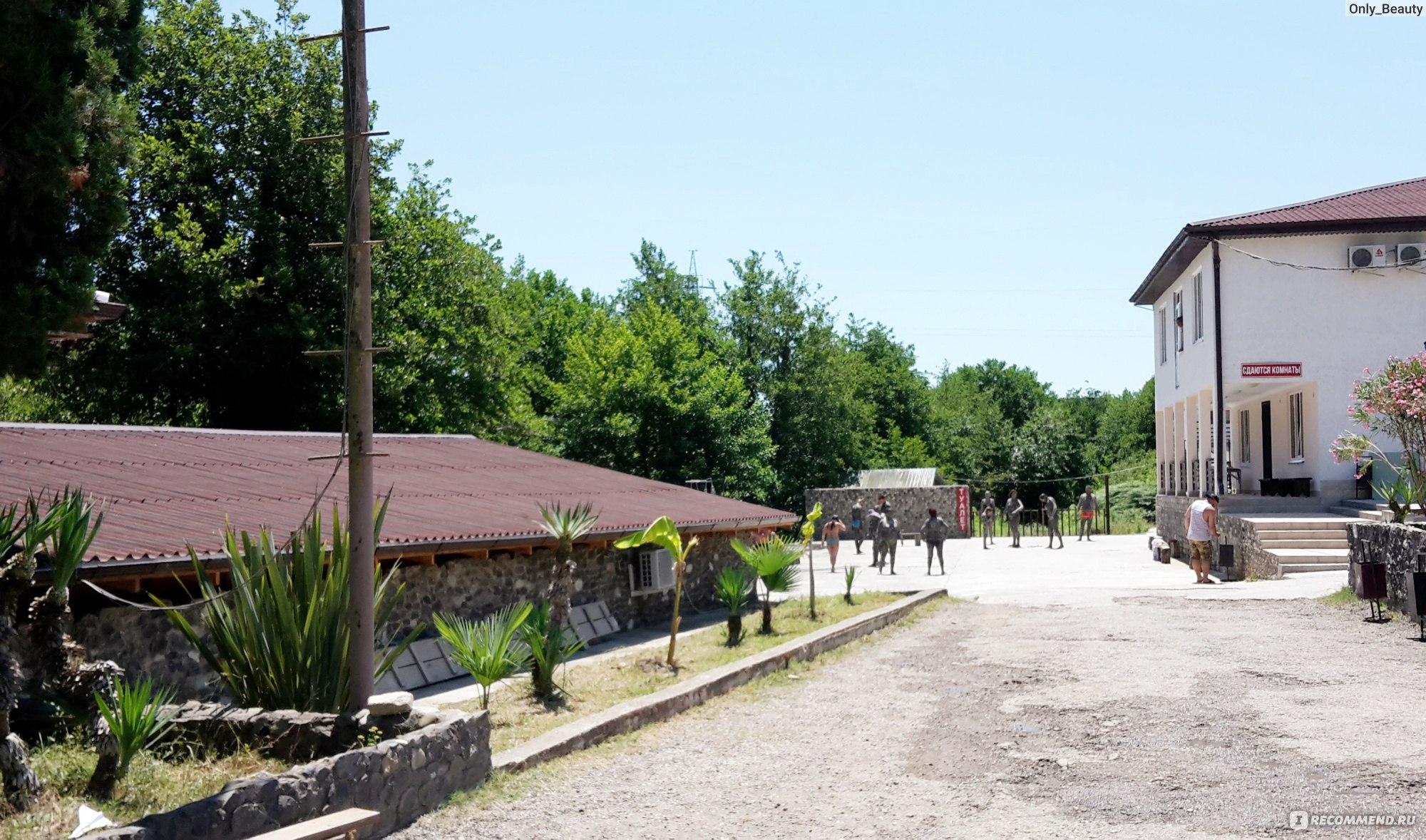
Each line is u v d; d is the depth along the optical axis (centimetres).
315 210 3353
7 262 965
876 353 8325
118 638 995
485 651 1023
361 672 827
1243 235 2736
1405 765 805
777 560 1675
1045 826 692
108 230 1039
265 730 784
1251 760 834
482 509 1595
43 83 936
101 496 1174
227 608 903
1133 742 909
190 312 3081
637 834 686
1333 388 2700
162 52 3331
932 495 4556
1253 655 1319
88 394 3269
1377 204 2814
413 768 712
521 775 812
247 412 3294
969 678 1246
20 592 689
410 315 3681
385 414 3519
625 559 1859
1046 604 1998
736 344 6181
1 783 653
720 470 5141
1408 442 1745
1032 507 7744
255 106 3322
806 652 1414
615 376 5006
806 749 916
